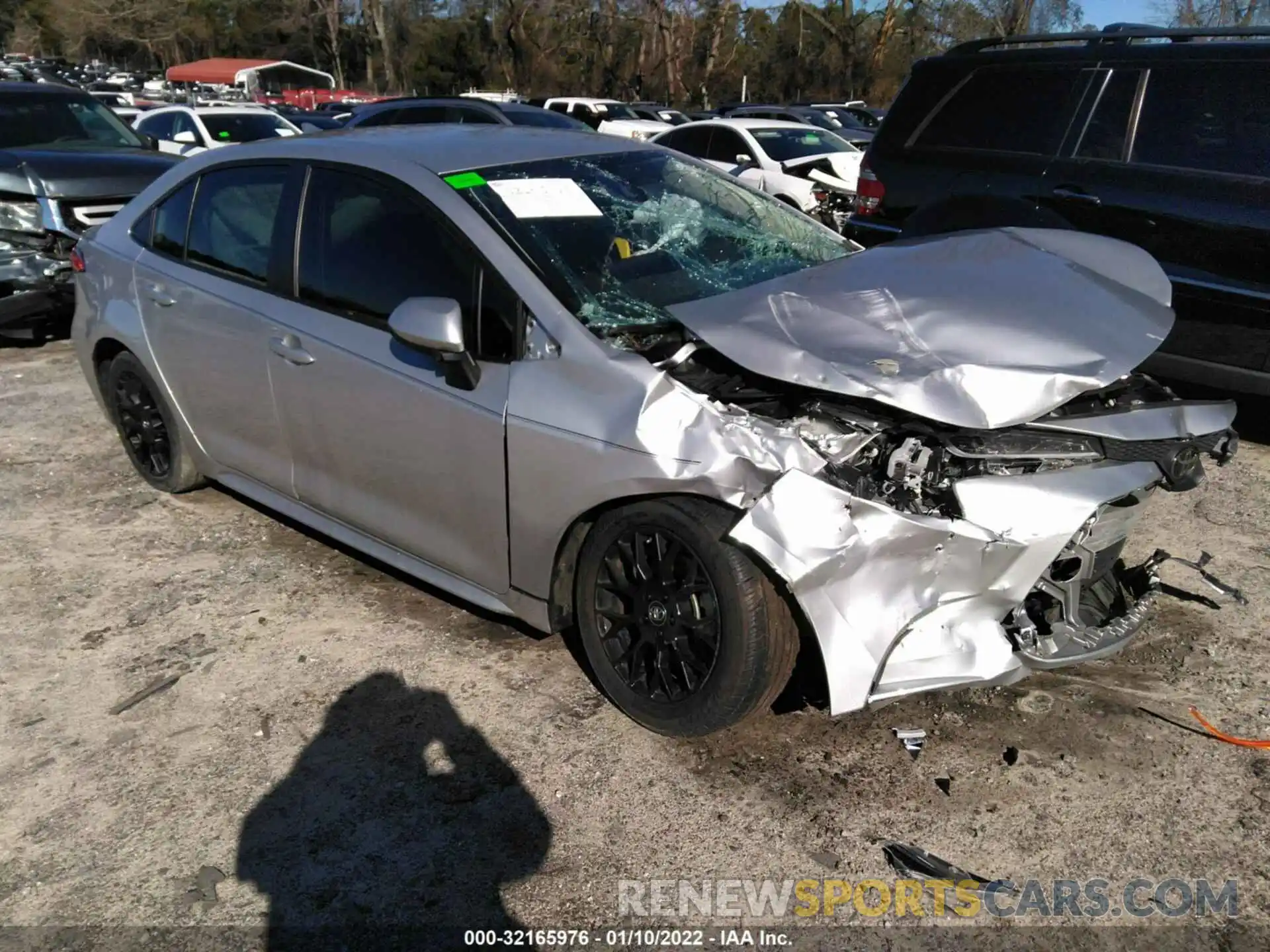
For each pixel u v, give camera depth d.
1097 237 3.68
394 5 62.59
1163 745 2.93
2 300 6.88
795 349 2.71
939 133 6.02
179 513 4.62
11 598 3.88
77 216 7.04
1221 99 5.01
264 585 3.95
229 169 4.07
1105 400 2.96
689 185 3.89
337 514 3.74
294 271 3.66
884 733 2.98
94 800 2.80
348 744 3.00
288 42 76.88
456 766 2.89
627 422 2.73
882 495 2.58
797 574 2.49
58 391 6.46
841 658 2.56
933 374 2.63
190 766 2.93
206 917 2.42
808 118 18.64
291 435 3.76
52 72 37.09
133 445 4.83
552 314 2.97
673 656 2.87
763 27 47.34
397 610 3.74
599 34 49.16
